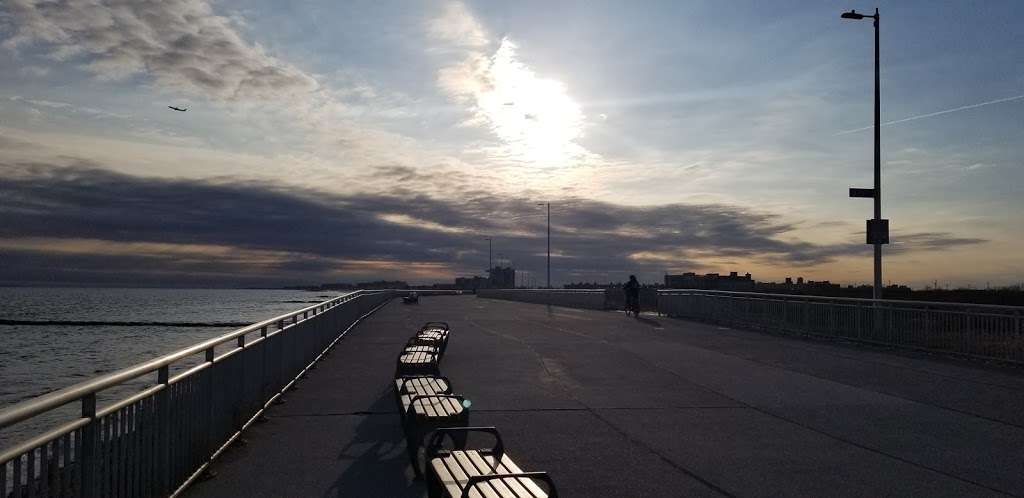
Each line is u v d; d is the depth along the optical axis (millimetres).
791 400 11320
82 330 80938
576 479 7047
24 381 40094
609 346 19141
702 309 29500
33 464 3871
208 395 7199
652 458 7855
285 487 6750
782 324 22906
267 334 10398
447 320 30469
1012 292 33406
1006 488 6789
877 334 18625
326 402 11062
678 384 12883
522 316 33656
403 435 8891
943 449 8258
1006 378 13430
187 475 6559
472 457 5945
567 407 10750
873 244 21828
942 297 34938
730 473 7277
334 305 19188
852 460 7793
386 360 16328
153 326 86375
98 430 4723
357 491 6645
